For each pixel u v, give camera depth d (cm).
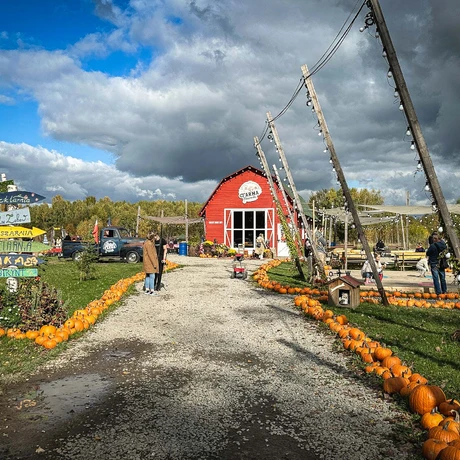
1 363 675
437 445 390
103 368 661
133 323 968
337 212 3153
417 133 749
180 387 581
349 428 461
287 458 402
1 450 414
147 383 596
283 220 1917
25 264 941
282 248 3491
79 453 409
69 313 1016
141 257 2753
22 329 845
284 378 615
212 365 674
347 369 653
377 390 567
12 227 947
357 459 400
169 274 1986
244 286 1585
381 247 3039
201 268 2319
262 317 1030
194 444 428
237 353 739
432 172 727
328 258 2620
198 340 825
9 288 927
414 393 491
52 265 2452
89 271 1761
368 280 1762
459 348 745
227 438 440
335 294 1170
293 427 464
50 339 783
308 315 1034
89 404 523
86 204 10588
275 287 1456
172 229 5966
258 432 453
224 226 3625
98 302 1109
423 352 719
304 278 1802
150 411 504
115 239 2780
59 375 630
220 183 3631
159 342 810
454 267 687
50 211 8906
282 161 1745
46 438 438
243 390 570
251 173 3600
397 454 407
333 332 866
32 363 675
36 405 520
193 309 1134
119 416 490
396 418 484
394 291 1445
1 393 557
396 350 729
